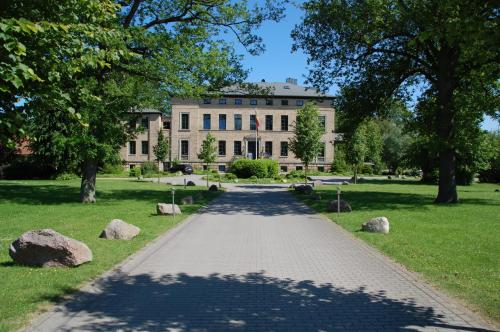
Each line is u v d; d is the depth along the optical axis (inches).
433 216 634.2
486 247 404.2
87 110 641.6
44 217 592.7
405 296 260.8
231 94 2546.8
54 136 716.7
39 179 1641.2
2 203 762.8
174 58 808.9
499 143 1672.0
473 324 216.1
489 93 842.8
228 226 546.6
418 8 569.6
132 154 2620.6
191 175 2208.4
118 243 414.3
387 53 931.3
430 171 1726.1
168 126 2819.9
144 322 217.0
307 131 1508.4
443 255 369.7
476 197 1002.1
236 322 217.8
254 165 1881.2
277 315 228.2
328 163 2623.0
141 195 983.6
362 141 1660.9
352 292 268.8
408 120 1069.8
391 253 379.2
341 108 1006.4
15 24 230.7
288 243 432.5
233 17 893.8
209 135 1862.7
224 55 849.5
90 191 809.5
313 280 296.7
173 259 358.9
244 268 330.0
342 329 209.5
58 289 261.9
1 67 225.8
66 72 299.9
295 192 1114.1
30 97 277.0
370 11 805.9
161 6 867.4
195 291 270.2
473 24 244.5
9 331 199.6
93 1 324.2
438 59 849.5
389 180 1955.0
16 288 262.2
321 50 940.6
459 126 828.0
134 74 817.5
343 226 541.3
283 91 2655.0
